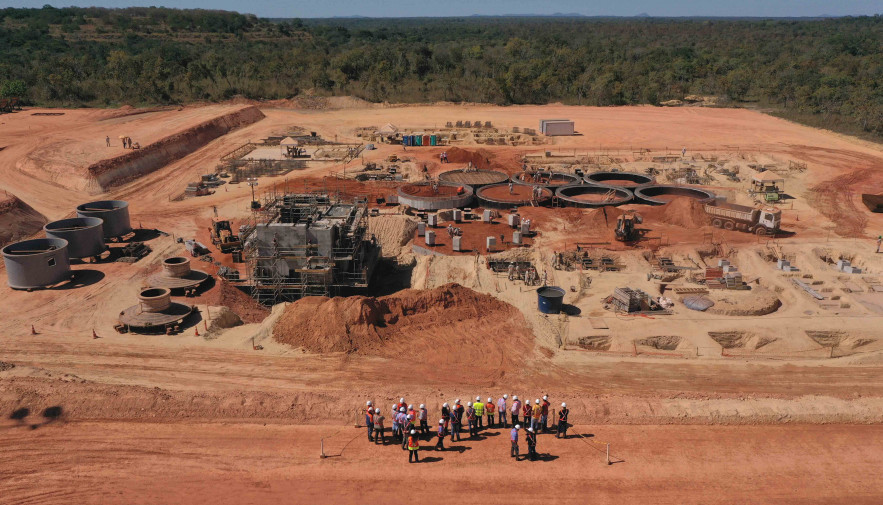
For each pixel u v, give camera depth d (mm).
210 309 38188
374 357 33594
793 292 41406
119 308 38500
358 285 42531
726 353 35031
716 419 28078
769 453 26062
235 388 30219
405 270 47781
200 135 87562
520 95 120375
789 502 23422
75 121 93812
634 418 28109
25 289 40719
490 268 44875
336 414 28031
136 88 114250
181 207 60750
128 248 47469
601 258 46688
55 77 111500
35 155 71312
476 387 30828
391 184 67125
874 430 27656
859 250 48781
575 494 23656
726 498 23562
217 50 164500
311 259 42250
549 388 30906
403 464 25188
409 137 86312
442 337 35688
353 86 123500
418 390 30281
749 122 99750
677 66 135875
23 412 27375
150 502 23016
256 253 43000
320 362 32875
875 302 40250
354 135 93812
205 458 25328
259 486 23875
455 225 53781
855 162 76188
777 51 173875
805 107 106000
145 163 73062
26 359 32312
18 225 52188
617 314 38344
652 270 45344
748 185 68375
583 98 121312
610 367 33031
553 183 66062
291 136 92375
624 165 76312
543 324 37094
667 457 25719
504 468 25016
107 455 25312
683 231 52281
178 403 28141
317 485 23969
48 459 25016
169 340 34656
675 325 36906
